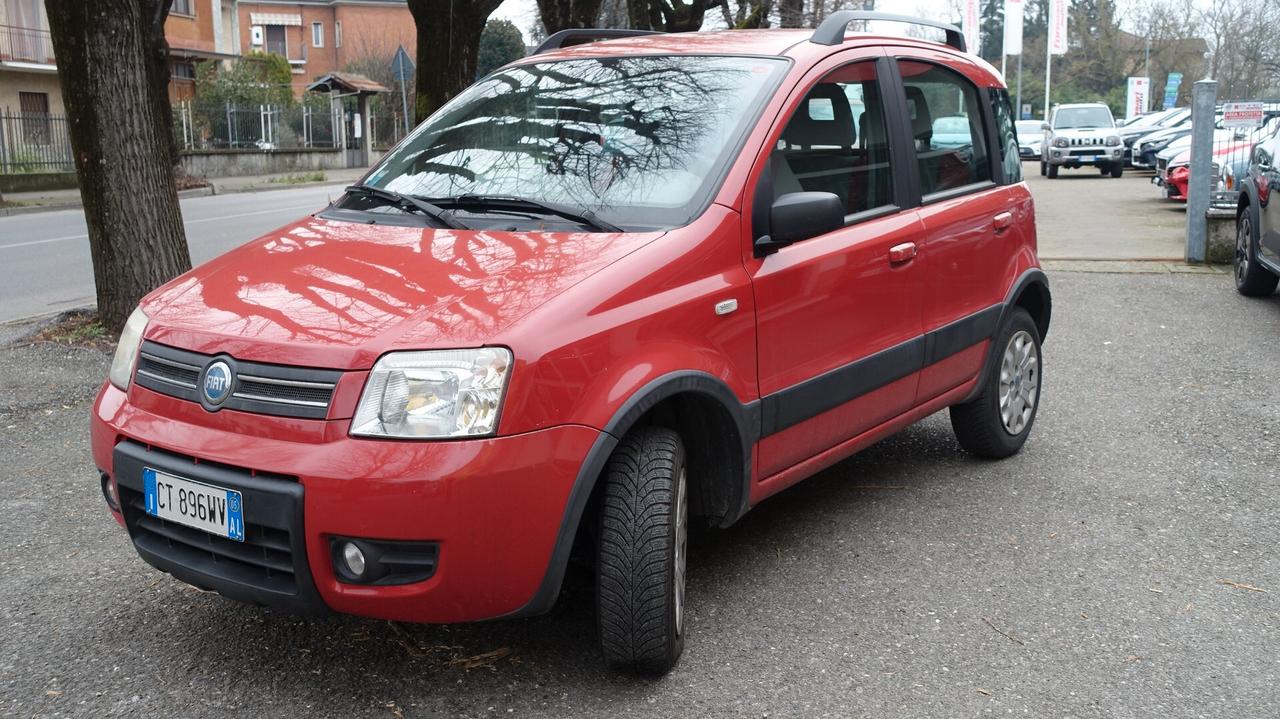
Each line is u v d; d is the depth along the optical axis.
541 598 2.87
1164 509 4.55
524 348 2.77
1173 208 17.31
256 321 2.92
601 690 3.08
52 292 10.57
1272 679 3.17
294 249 3.43
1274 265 8.53
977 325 4.71
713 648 3.34
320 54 58.25
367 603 2.75
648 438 3.09
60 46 7.13
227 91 36.22
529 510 2.77
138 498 3.05
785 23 20.20
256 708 2.98
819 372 3.77
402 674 3.16
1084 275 10.71
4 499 4.62
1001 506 4.59
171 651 3.30
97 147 7.26
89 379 6.51
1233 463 5.11
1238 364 7.01
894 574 3.90
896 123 4.30
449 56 11.82
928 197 4.45
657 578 2.99
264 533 2.78
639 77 4.05
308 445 2.72
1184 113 27.11
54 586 3.77
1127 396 6.31
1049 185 24.47
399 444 2.68
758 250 3.50
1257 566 3.97
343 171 37.25
